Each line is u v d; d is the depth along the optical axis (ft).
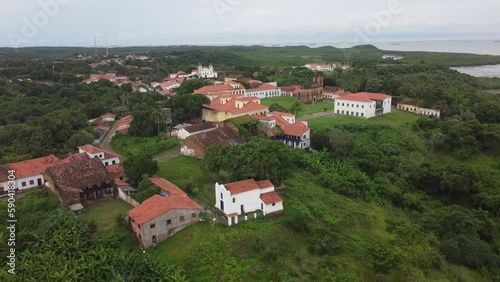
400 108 474.90
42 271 151.64
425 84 520.83
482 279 198.59
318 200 240.32
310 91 510.17
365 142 340.80
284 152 241.96
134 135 351.05
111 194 231.91
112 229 187.93
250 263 170.19
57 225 177.37
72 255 164.35
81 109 456.04
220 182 235.81
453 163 329.52
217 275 162.30
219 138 305.32
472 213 247.50
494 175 305.53
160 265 158.40
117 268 155.94
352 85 566.36
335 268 179.52
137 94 547.49
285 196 232.53
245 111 372.79
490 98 481.46
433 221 237.25
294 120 367.86
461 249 210.59
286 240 189.98
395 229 219.61
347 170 289.33
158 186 217.97
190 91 526.16
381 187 273.75
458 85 581.12
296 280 163.84
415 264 190.80
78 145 318.24
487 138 359.87
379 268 182.39
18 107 471.62
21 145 307.78
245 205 204.44
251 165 222.89
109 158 277.44
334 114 442.09
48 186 237.66
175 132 350.64
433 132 370.94
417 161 330.75
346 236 208.23
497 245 231.09
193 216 192.54
